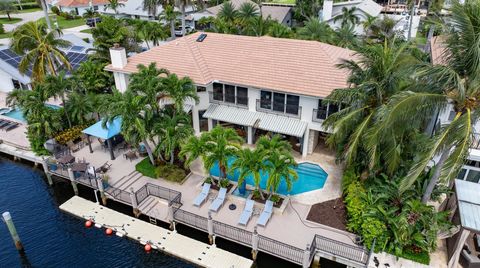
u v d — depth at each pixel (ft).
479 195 71.10
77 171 94.17
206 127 118.11
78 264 76.54
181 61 114.62
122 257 77.82
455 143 59.00
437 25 67.97
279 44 112.98
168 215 82.58
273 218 81.05
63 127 117.19
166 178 95.04
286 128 99.86
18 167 112.78
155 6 211.61
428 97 59.93
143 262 76.43
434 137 62.18
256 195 85.66
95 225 86.38
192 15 256.11
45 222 88.69
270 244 73.10
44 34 135.64
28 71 150.82
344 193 84.53
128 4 313.32
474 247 70.49
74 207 92.22
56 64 138.72
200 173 98.58
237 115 107.14
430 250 70.90
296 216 81.66
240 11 196.95
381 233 69.92
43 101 110.73
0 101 149.07
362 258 69.62
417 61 67.82
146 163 101.24
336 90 76.69
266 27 171.63
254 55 111.75
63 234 84.69
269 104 104.99
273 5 271.49
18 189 102.06
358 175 85.35
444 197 84.74
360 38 207.92
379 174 82.17
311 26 161.27
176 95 92.38
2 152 117.80
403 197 74.74
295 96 99.71
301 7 254.47
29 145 115.85
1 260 78.07
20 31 128.47
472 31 57.06
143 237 81.20
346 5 234.17
